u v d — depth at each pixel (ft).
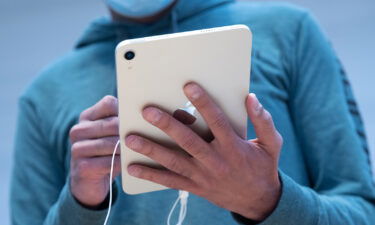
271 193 2.75
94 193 3.01
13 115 8.41
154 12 3.68
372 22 8.39
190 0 3.82
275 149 2.66
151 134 2.63
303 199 2.84
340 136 3.34
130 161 2.71
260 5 3.83
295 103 3.53
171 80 2.53
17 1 9.01
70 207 3.06
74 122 3.64
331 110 3.40
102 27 3.92
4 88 8.57
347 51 8.23
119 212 3.41
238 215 2.86
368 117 7.59
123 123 2.60
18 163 3.82
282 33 3.61
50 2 9.00
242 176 2.64
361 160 3.31
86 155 2.91
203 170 2.65
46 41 8.83
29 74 8.66
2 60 8.73
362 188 3.25
